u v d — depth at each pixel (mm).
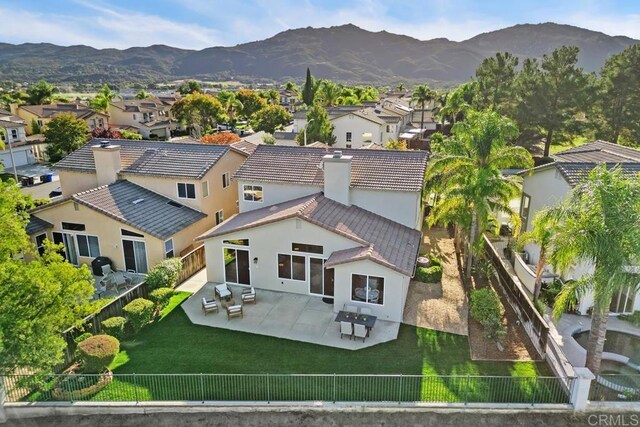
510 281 21500
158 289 21156
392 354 17391
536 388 15070
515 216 23609
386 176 25297
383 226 23828
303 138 59125
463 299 22047
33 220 26875
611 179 14953
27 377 14117
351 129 64938
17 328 13586
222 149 31859
